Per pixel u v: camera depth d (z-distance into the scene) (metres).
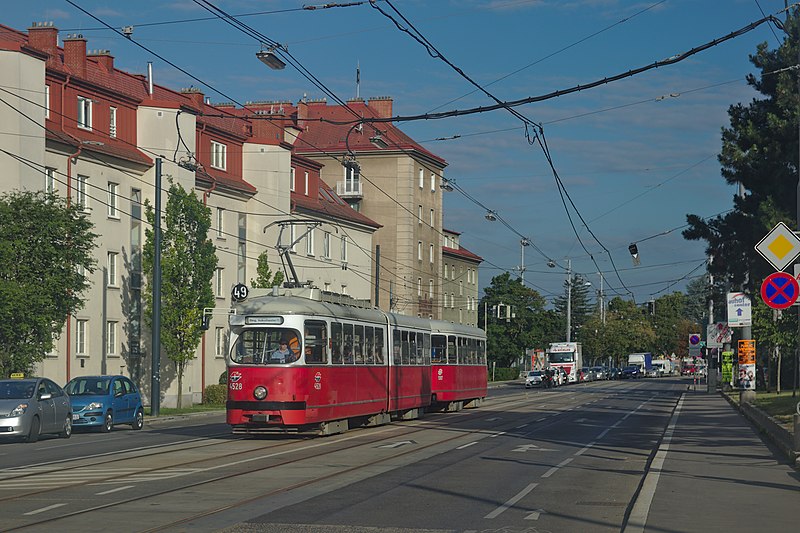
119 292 46.44
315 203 68.31
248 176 58.47
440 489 15.72
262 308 25.97
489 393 70.62
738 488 15.45
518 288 108.69
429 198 87.88
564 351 97.75
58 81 42.59
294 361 25.55
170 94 54.62
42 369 40.47
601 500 14.59
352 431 29.64
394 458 20.89
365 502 14.15
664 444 24.62
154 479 16.81
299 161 66.31
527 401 54.78
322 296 27.83
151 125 48.59
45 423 27.06
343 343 28.31
